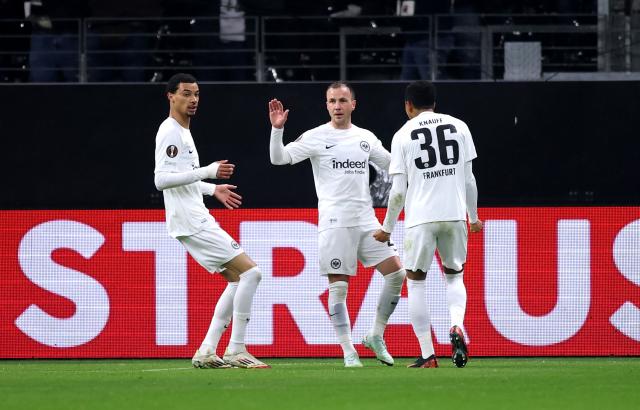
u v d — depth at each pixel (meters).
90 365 29.44
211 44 41.38
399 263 26.39
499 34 41.09
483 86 32.50
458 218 23.73
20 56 41.03
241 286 25.05
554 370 23.72
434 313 32.06
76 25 41.97
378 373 22.47
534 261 32.25
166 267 32.47
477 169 32.59
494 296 32.25
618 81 32.44
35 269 32.47
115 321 32.44
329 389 18.45
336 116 25.98
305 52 40.75
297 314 32.28
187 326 32.41
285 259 32.28
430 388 18.58
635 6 41.66
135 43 41.16
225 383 19.95
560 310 32.28
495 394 17.56
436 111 32.59
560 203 32.53
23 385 20.14
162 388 18.94
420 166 23.77
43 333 32.44
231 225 32.38
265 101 32.66
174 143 24.58
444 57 40.56
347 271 25.95
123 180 32.69
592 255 32.25
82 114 32.69
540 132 32.53
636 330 32.25
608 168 32.47
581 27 41.12
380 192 32.50
